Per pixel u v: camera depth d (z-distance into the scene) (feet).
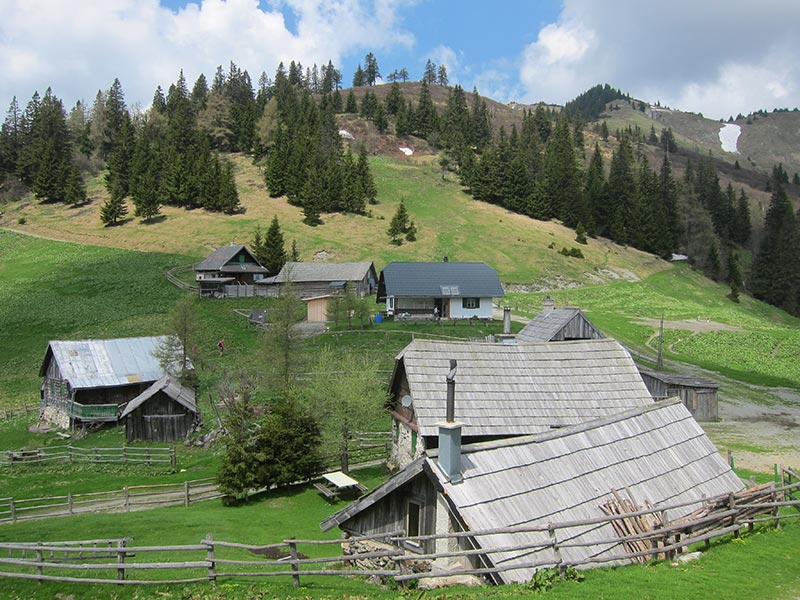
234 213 443.32
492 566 46.52
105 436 156.66
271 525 88.99
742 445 136.05
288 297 169.78
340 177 468.34
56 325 253.24
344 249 384.06
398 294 254.68
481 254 395.34
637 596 43.34
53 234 406.62
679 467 65.10
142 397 155.33
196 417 154.30
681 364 224.12
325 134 580.30
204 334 212.02
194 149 541.75
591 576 47.21
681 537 56.18
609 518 49.24
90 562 69.10
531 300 325.83
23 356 228.02
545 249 415.23
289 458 108.88
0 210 463.83
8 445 152.35
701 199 586.04
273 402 142.31
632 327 277.03
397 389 111.75
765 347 257.75
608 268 414.00
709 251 483.10
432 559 48.47
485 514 48.44
